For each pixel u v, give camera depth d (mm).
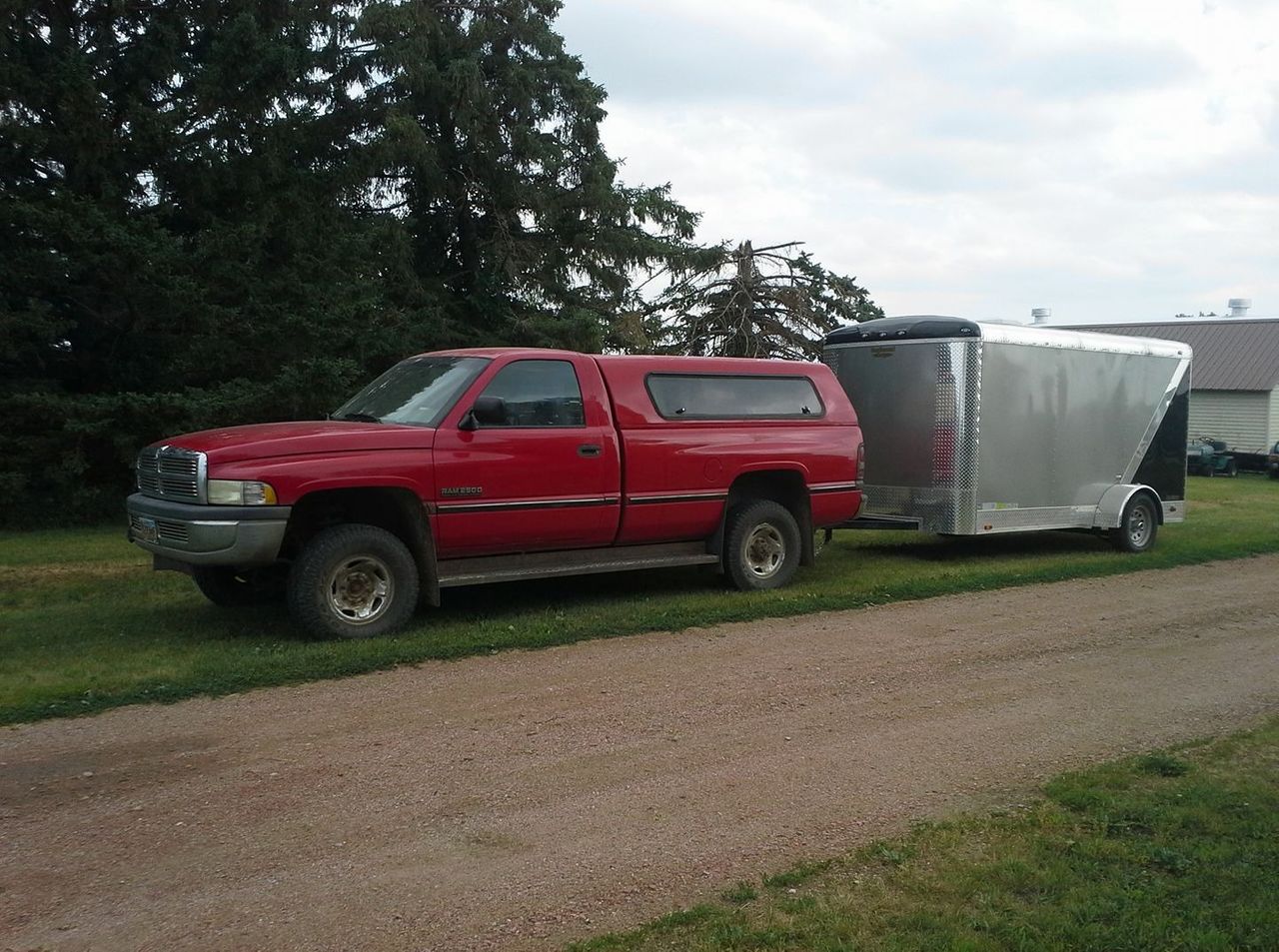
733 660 7418
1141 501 13195
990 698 6598
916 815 4746
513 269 20969
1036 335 12156
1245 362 36125
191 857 4258
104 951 3559
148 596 9594
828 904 3877
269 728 5805
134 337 17031
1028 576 10883
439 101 20234
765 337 21672
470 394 8305
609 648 7723
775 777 5207
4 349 14906
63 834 4453
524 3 21188
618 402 9039
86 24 16984
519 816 4703
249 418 15750
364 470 7668
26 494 15172
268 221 16859
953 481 11680
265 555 7340
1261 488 26078
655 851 4359
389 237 19562
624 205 21844
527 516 8438
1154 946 3557
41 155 15953
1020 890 3992
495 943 3633
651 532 9258
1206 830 4520
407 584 7863
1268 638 8297
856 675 7074
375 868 4180
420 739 5672
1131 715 6273
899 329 12062
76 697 6188
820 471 10250
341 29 19625
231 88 17047
